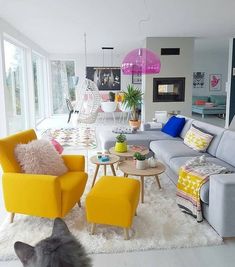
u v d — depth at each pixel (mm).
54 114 11414
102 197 2404
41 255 980
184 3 4242
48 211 2537
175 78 7527
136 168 3252
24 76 7336
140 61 4258
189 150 3889
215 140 3715
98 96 8391
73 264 983
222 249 2316
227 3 4273
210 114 11242
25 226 2646
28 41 7152
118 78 11227
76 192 2752
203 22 5555
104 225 2666
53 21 5305
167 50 7367
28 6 4285
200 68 12102
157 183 3627
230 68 7512
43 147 2891
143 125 5516
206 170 2863
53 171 2859
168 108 7672
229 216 2338
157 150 4176
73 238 1108
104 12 4680
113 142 4496
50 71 10977
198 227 2613
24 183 2518
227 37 7453
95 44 8609
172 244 2342
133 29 6211
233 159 3195
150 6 4367
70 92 11320
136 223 2686
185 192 2887
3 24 5059
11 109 6023
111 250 2277
